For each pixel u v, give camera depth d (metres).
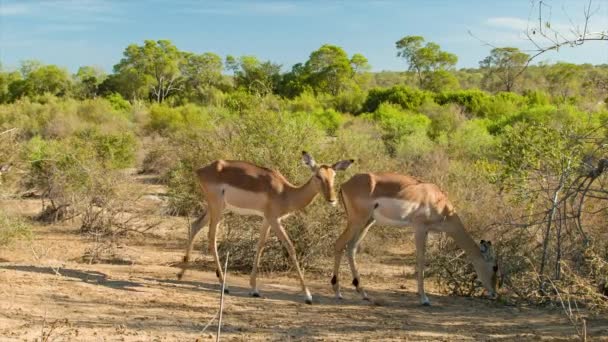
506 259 10.35
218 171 9.87
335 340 7.32
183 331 7.36
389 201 9.66
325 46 71.00
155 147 24.30
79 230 15.30
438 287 11.11
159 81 81.81
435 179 15.99
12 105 41.25
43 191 17.27
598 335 7.84
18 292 8.54
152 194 18.34
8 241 12.76
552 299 9.55
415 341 7.42
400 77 114.62
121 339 6.90
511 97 46.03
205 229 15.43
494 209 12.73
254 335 7.37
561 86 40.81
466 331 8.00
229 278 10.91
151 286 9.59
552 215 9.99
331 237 12.14
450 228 10.02
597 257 8.34
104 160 20.56
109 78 80.44
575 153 9.97
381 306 9.38
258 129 13.05
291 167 12.59
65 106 40.56
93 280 9.68
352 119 38.91
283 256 11.95
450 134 29.72
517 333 7.96
